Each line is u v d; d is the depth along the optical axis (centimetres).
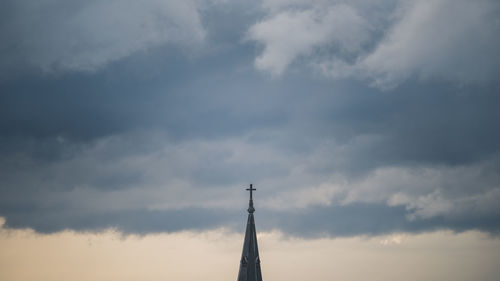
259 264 8019
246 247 8050
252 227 8212
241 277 7906
